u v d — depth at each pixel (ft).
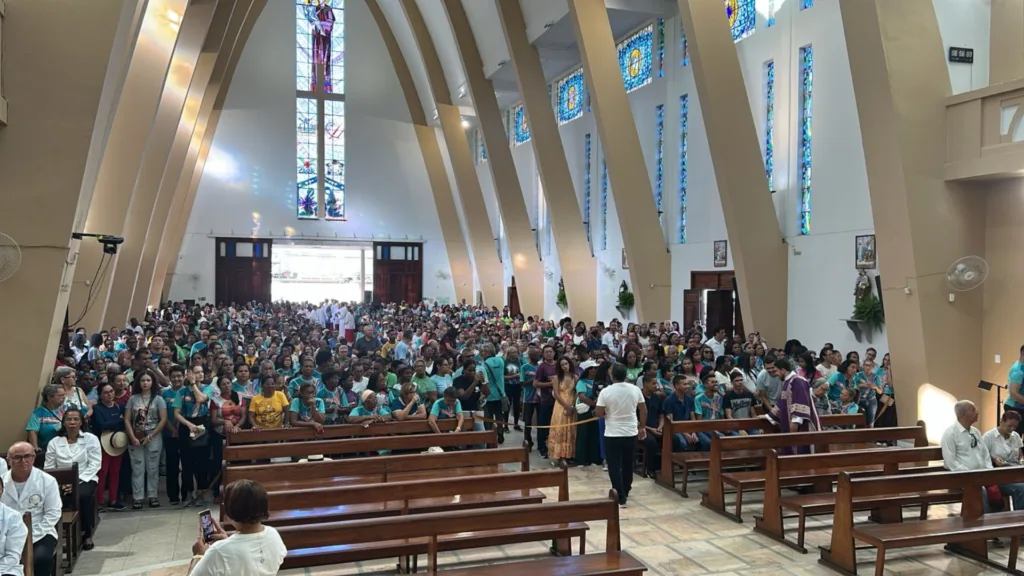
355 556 16.76
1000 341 31.86
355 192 101.60
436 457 20.90
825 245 42.32
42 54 22.13
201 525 11.44
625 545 20.57
